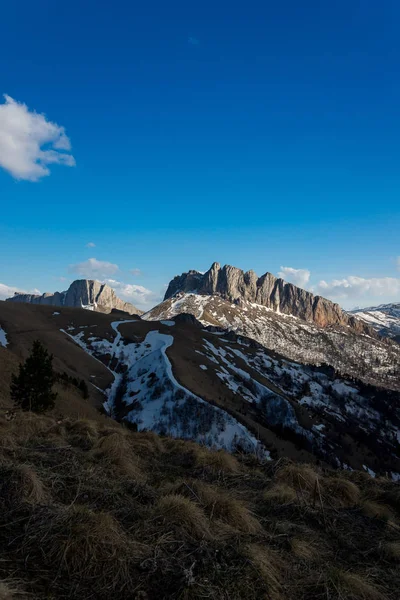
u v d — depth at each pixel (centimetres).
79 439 1085
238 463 1034
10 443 866
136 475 808
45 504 536
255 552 474
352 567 515
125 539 475
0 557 409
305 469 887
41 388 3141
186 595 387
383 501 831
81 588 391
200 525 535
